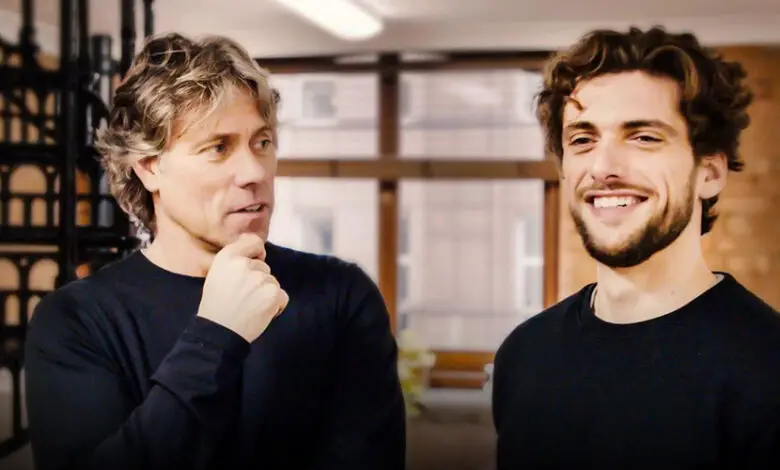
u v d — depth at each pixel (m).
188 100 0.94
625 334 1.02
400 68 4.29
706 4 3.37
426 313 5.70
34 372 0.97
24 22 1.73
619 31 1.01
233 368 0.91
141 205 1.05
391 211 4.36
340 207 5.98
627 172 0.99
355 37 3.73
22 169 3.46
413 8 3.59
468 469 2.76
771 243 3.69
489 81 4.70
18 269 1.75
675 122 0.98
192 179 0.97
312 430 1.03
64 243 1.65
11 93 1.69
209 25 3.77
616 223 1.00
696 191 1.00
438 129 4.79
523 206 5.95
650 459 0.98
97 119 1.69
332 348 1.05
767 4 3.32
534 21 3.78
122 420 0.95
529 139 4.71
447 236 6.03
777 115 3.67
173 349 0.92
